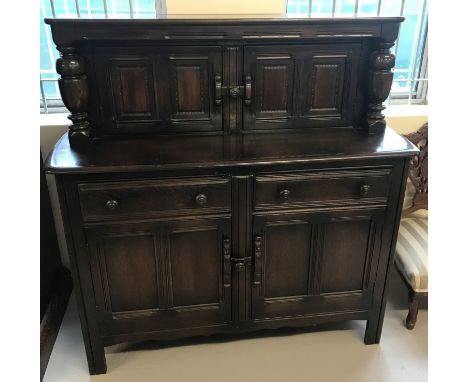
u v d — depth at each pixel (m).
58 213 1.87
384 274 1.54
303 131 1.56
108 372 1.53
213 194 1.34
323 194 1.39
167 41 1.38
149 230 1.35
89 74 1.39
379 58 1.42
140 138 1.48
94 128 1.46
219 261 1.44
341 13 1.83
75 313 1.82
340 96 1.54
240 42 1.41
